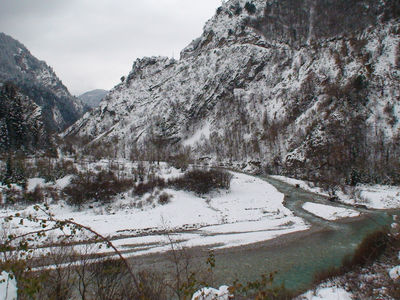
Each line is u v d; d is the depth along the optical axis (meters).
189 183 75.69
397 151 96.88
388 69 137.62
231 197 72.81
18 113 120.19
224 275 28.81
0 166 70.06
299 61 195.00
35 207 6.52
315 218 52.09
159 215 53.34
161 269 29.30
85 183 71.81
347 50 175.12
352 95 126.69
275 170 121.50
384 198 66.75
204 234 44.06
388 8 192.50
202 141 175.00
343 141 105.69
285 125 149.75
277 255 34.22
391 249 25.08
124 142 195.12
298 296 21.97
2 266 5.73
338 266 29.25
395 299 13.60
